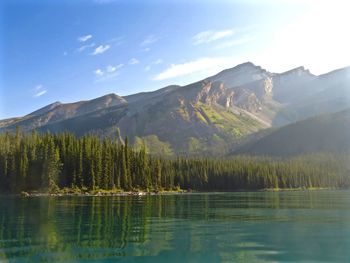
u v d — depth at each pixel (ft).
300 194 580.30
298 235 147.33
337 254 113.09
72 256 109.29
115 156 598.75
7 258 106.83
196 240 134.82
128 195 542.57
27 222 181.88
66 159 549.95
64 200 374.22
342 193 621.72
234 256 110.22
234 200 391.65
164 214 224.12
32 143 549.54
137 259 106.11
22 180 496.64
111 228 162.91
